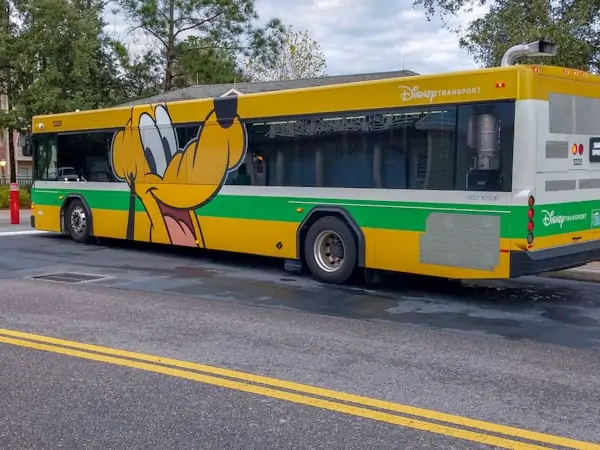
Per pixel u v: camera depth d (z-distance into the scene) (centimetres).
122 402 512
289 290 980
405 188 929
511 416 488
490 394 536
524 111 812
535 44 896
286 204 1073
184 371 586
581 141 882
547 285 1042
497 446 436
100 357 625
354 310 851
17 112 2966
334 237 1029
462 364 619
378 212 961
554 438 448
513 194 823
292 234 1070
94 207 1434
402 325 772
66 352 640
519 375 588
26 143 1602
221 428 464
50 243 1510
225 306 863
